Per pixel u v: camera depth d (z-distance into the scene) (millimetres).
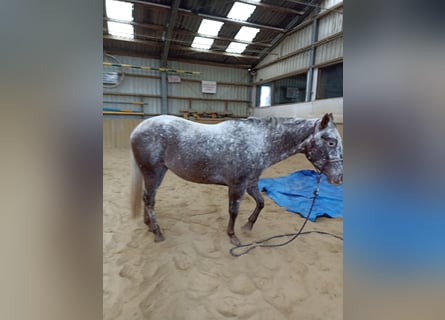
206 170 1541
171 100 8844
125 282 1308
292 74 7648
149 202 1729
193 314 1108
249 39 8055
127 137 7363
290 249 1673
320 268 1465
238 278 1357
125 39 7473
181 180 3551
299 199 2676
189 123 1626
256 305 1169
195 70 8977
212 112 9148
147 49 8141
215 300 1193
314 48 6809
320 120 1477
